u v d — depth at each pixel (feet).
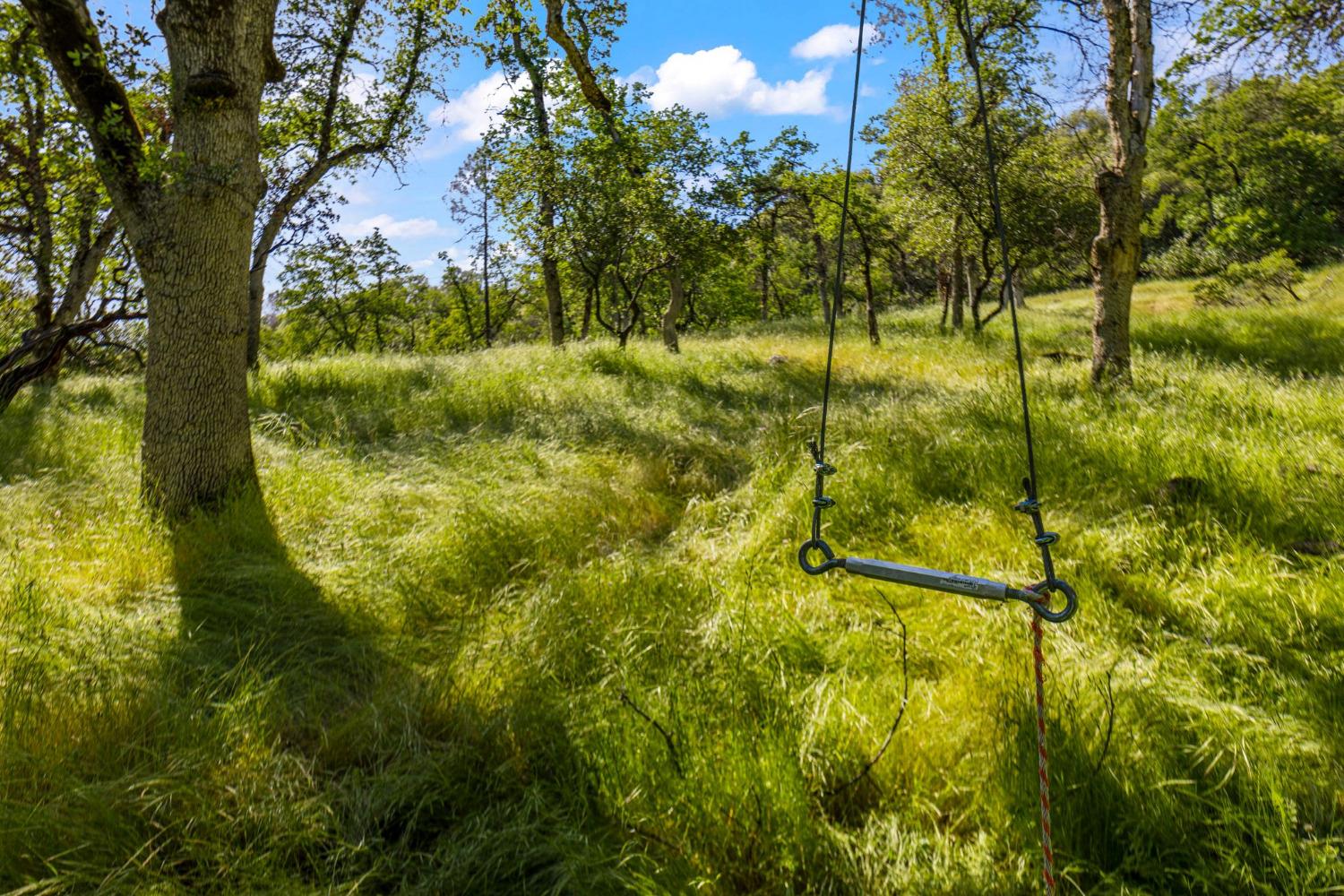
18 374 36.14
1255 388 27.07
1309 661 12.40
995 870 9.18
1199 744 10.82
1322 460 19.61
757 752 10.61
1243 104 91.40
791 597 16.05
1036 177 56.39
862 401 31.86
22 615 13.91
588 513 21.50
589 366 44.14
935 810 10.08
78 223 41.29
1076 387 30.91
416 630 15.99
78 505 19.80
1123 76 31.24
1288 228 95.86
